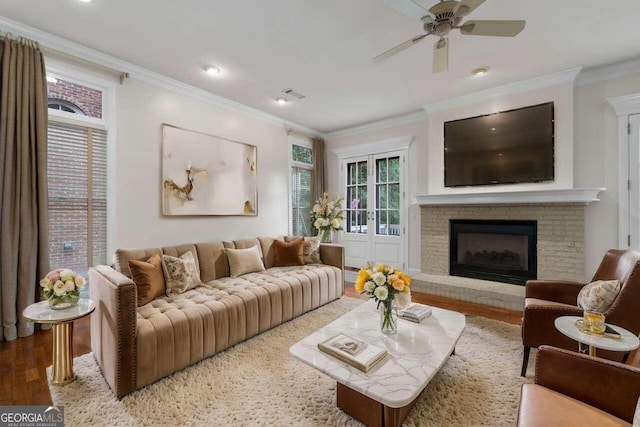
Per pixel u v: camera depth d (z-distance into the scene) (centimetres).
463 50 286
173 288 265
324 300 354
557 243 350
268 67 320
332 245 403
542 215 359
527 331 204
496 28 188
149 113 336
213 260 329
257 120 463
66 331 194
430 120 441
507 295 341
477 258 422
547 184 354
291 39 267
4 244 242
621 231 324
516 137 371
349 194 568
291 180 527
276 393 186
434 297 388
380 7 224
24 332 252
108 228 307
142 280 239
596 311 187
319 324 298
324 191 587
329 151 588
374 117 494
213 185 399
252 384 195
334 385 194
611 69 324
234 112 428
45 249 261
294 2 219
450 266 433
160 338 197
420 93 393
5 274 243
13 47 246
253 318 264
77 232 290
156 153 343
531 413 110
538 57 301
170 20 241
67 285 198
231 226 426
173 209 356
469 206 412
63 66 277
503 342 254
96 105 303
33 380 196
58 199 279
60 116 277
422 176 476
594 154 338
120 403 175
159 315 211
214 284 299
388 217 516
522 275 378
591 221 339
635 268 179
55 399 178
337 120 509
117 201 311
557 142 346
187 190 370
